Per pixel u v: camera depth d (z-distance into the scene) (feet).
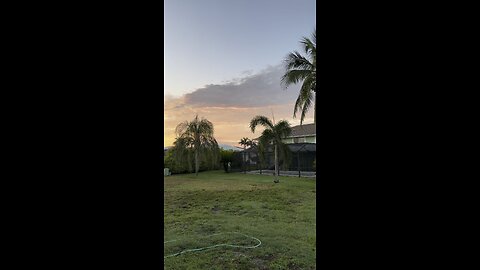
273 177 34.27
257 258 11.39
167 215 18.84
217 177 34.91
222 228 15.67
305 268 10.49
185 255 11.72
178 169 31.63
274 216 18.22
